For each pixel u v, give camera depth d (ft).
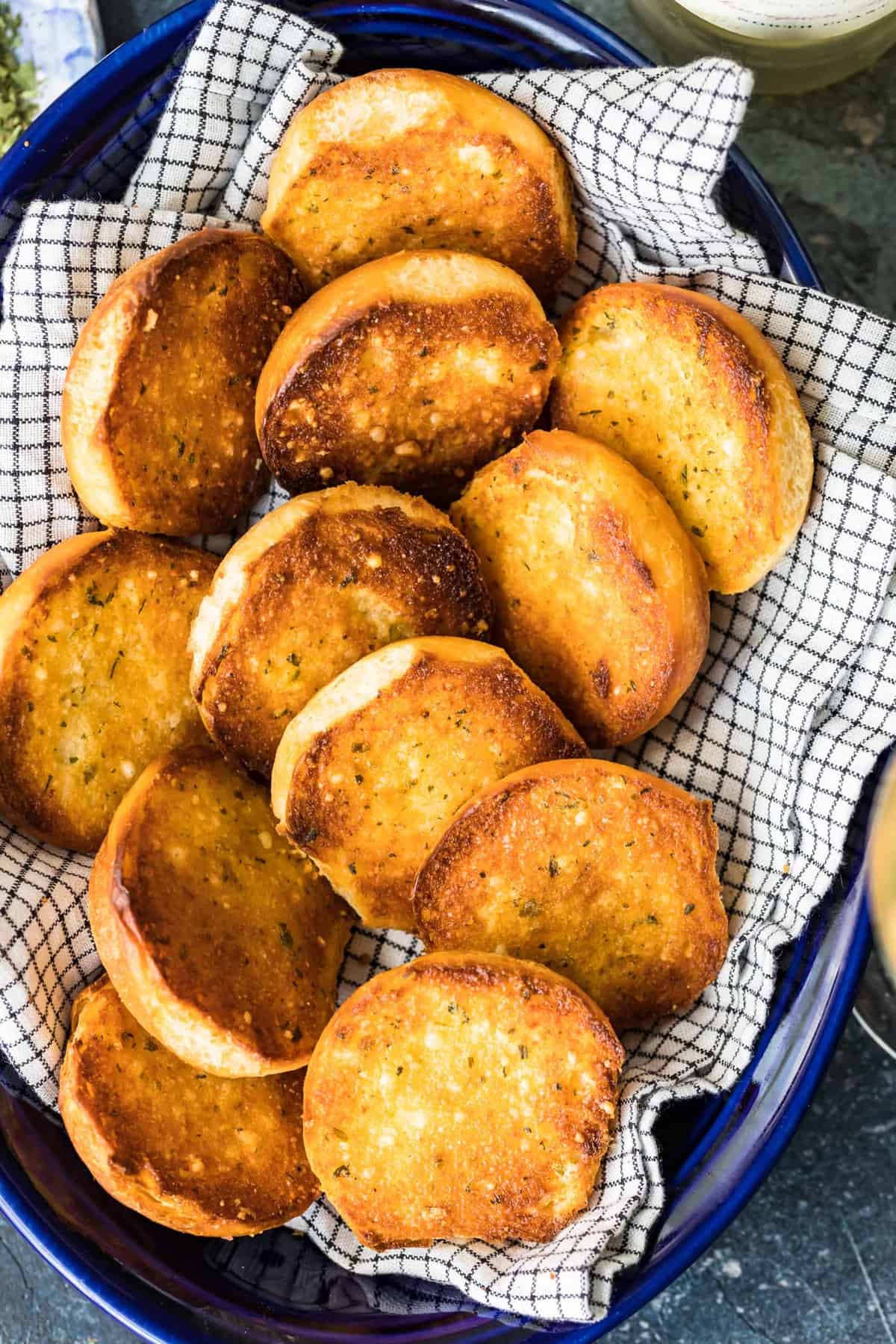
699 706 2.25
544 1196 2.11
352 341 2.11
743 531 2.17
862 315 2.17
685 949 2.15
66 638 2.21
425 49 2.27
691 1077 2.16
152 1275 2.22
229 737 2.19
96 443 2.16
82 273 2.21
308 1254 2.26
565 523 2.16
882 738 2.18
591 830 2.11
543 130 2.19
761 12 2.25
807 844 2.19
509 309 2.13
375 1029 2.09
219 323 2.20
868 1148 2.41
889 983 2.33
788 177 2.45
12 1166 2.20
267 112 2.22
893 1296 2.40
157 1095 2.17
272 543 2.12
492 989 2.07
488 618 2.20
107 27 2.60
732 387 2.13
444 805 2.15
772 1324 2.41
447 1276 2.17
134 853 2.11
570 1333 2.16
